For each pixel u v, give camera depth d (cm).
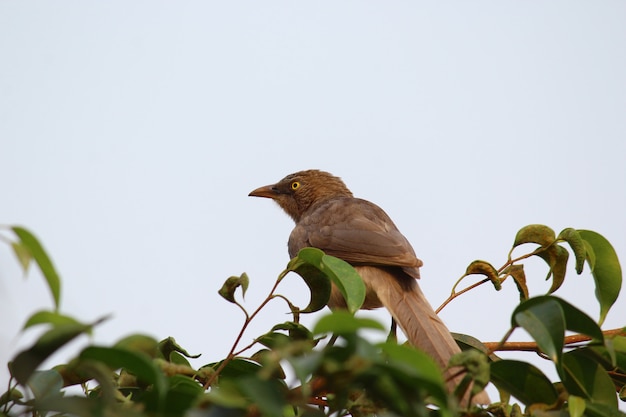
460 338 953
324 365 446
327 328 454
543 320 564
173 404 526
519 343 888
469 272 906
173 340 760
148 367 479
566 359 656
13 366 459
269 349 755
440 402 450
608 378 645
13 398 557
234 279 713
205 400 445
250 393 432
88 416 439
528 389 651
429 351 935
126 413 446
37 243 459
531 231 876
